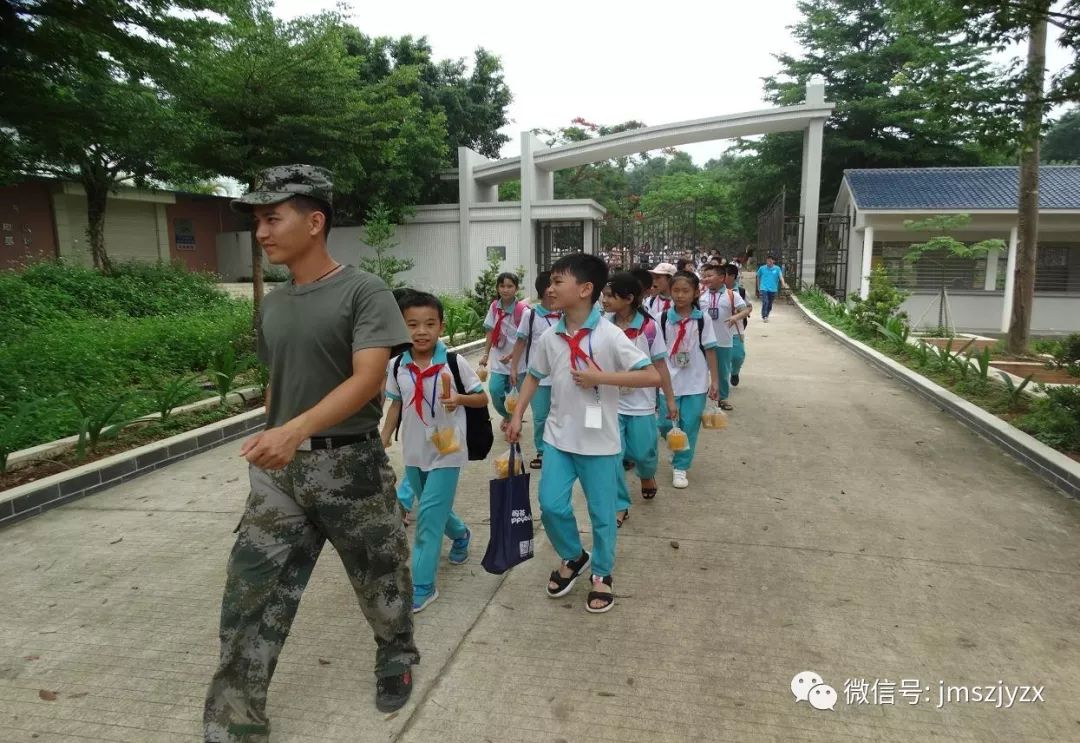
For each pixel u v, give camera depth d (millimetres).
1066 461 5164
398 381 3477
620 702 2676
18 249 18797
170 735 2543
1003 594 3490
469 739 2482
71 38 6969
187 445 5957
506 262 22516
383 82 15102
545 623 3248
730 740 2477
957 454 5969
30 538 4297
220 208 24891
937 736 2496
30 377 7234
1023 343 10805
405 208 22578
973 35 6879
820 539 4184
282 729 2533
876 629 3174
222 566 3904
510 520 3281
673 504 4805
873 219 17969
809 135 21938
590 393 3256
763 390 8844
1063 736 2496
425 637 3131
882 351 11289
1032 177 10438
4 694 2783
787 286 23453
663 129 21609
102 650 3088
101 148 14758
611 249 27531
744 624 3223
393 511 2541
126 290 14359
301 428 2018
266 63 9742
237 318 11750
